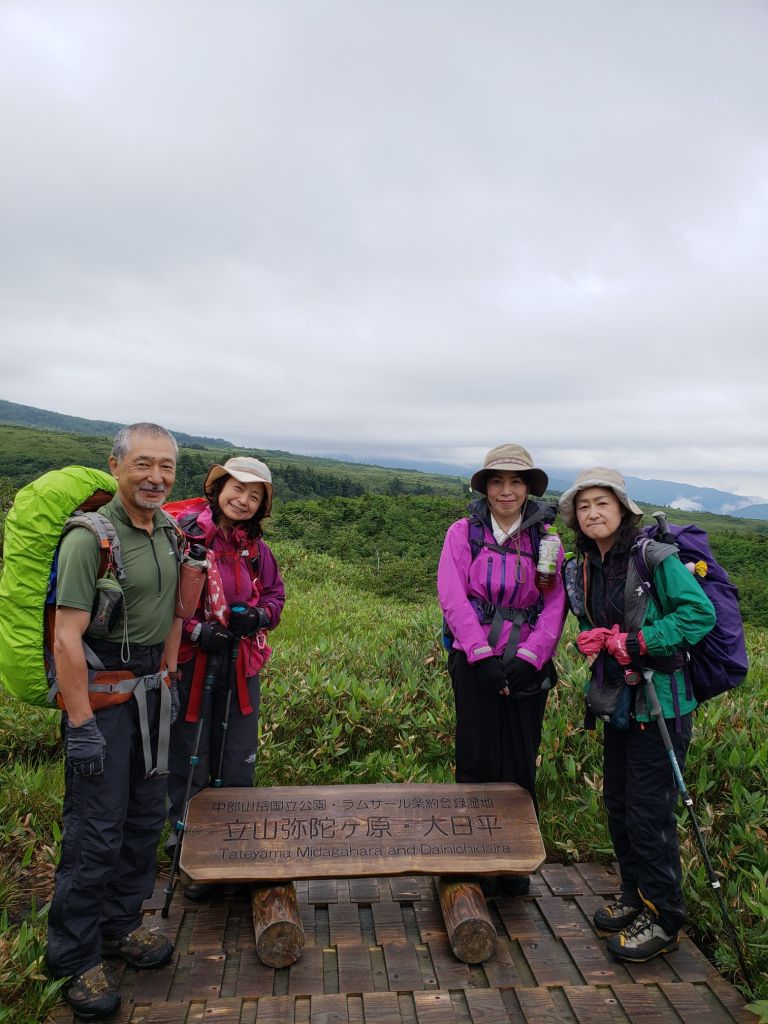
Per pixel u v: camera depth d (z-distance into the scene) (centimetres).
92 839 257
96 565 248
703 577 299
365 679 598
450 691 575
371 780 462
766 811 397
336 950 300
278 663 626
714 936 315
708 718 480
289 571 1572
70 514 250
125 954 285
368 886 343
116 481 266
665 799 295
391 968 288
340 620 945
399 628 842
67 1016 260
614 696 302
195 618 318
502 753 344
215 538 329
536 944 309
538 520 332
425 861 312
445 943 306
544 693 337
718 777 433
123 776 263
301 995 274
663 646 285
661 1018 268
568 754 473
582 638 306
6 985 264
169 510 343
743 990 281
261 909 296
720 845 383
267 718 506
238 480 316
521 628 329
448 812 328
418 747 504
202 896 330
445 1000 274
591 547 318
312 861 308
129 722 265
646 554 295
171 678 308
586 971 292
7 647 245
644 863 297
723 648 296
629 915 314
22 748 466
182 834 311
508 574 329
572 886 349
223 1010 265
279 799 326
